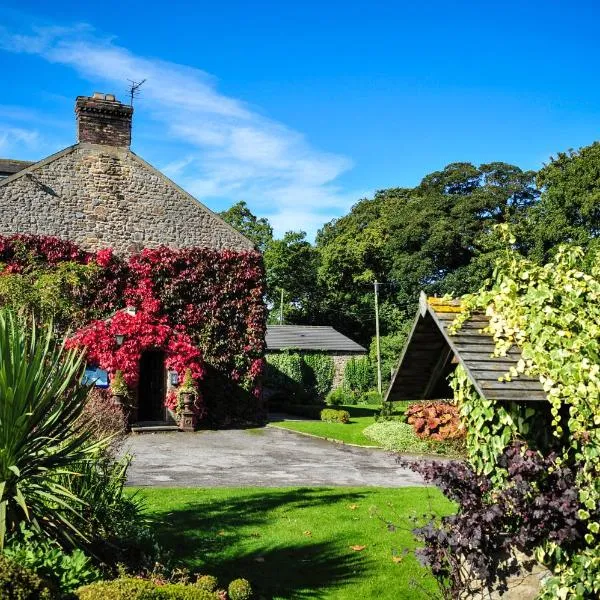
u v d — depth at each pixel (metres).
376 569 8.38
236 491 12.85
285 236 57.34
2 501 5.92
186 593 5.22
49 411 6.85
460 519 5.64
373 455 19.00
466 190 57.44
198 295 25.11
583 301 6.18
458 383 6.82
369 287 55.50
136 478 14.20
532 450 6.12
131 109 24.53
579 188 34.25
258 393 25.89
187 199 25.39
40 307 16.12
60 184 23.28
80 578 5.62
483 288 6.82
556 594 5.50
